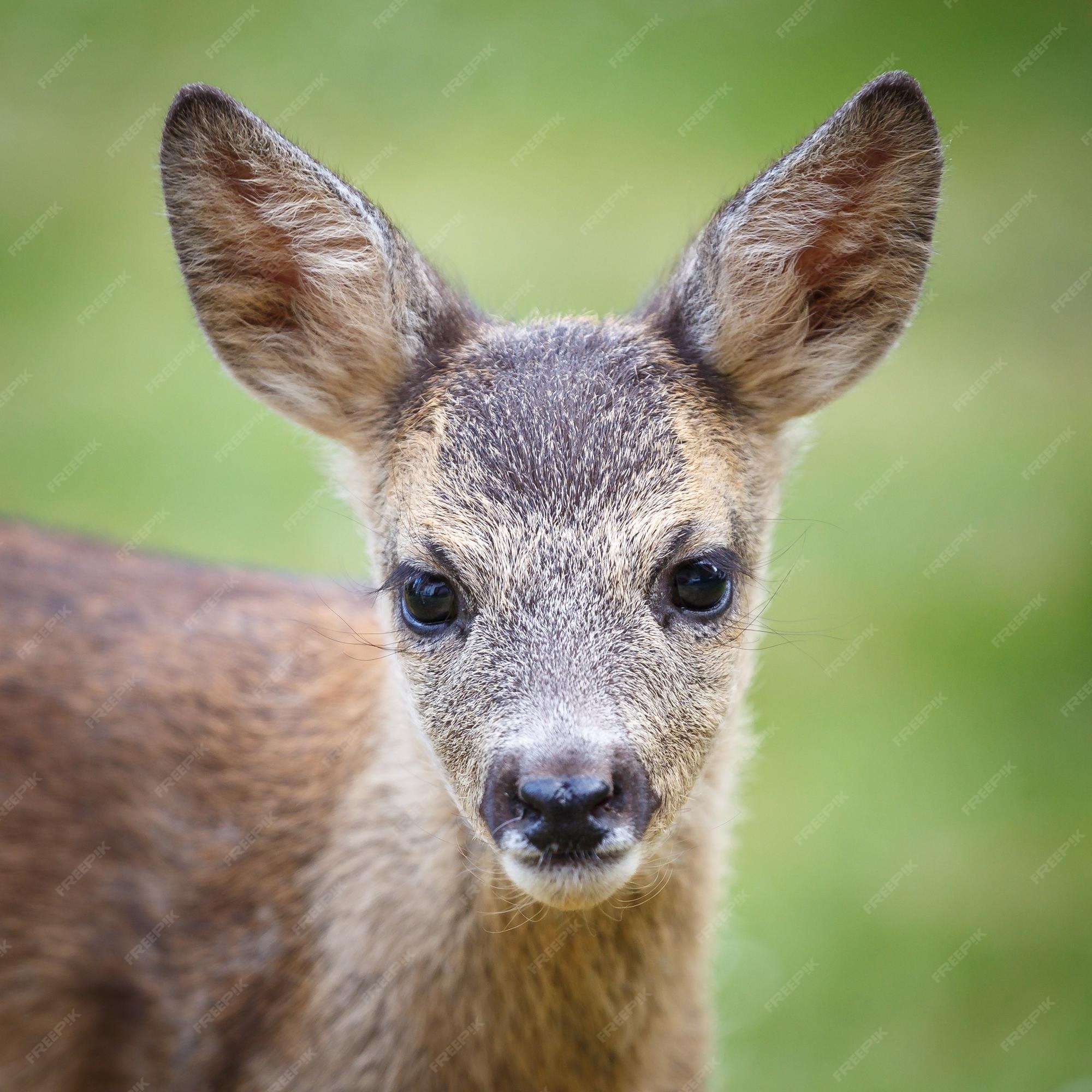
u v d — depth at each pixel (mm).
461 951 8484
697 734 7910
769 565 9180
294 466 19609
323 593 10820
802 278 8984
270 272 9164
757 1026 12570
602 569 7629
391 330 8875
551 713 7215
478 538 7742
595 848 7066
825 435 19969
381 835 8797
